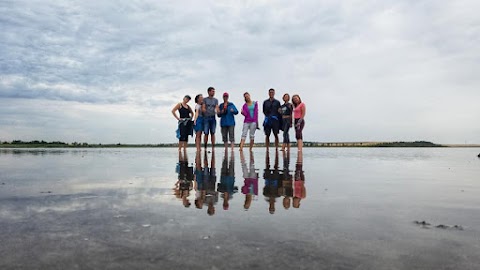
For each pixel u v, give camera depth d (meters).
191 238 1.67
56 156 10.66
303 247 1.55
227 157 9.09
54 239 1.64
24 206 2.44
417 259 1.42
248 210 2.34
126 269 1.28
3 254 1.43
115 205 2.49
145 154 12.59
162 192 3.11
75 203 2.56
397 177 4.57
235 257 1.41
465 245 1.60
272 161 7.54
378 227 1.91
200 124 11.02
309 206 2.50
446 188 3.52
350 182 3.95
